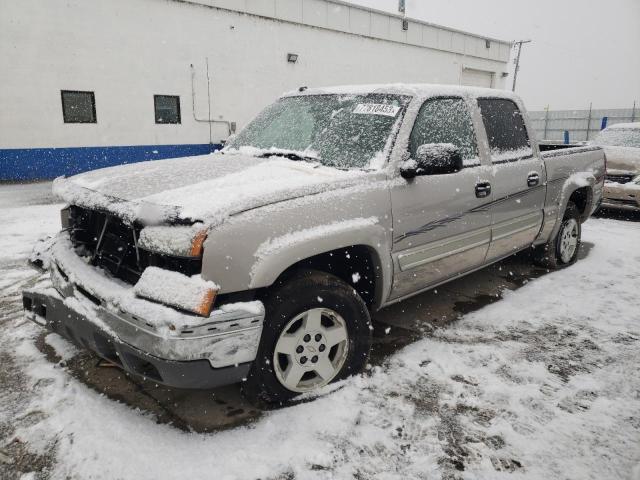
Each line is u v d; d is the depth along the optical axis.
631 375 2.97
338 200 2.60
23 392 2.68
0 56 11.16
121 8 12.62
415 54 20.34
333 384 2.75
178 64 13.91
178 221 2.12
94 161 12.90
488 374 2.96
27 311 2.91
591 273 4.94
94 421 2.44
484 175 3.52
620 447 2.31
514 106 4.14
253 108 15.77
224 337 2.16
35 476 2.08
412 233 3.01
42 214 7.59
